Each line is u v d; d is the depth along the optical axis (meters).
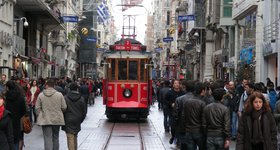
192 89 12.66
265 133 9.23
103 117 30.62
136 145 17.91
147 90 27.44
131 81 27.36
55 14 54.25
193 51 69.12
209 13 53.91
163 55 116.94
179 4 93.94
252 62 35.81
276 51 30.45
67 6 76.44
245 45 38.12
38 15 50.31
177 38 91.00
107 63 27.56
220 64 51.41
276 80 31.95
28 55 47.50
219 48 53.22
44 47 59.00
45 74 59.97
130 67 27.44
